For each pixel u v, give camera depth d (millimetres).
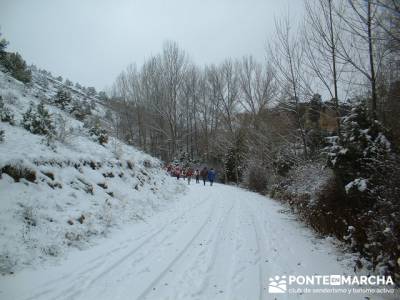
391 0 5879
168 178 16938
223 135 39812
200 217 10062
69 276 4902
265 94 29781
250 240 7566
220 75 44188
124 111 46781
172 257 6043
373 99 7766
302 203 10164
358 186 6492
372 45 7816
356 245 6410
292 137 16922
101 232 7105
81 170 9281
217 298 4449
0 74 18969
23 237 5480
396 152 6477
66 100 21516
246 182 25750
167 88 44094
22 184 6715
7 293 4203
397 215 5234
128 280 4898
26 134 9578
